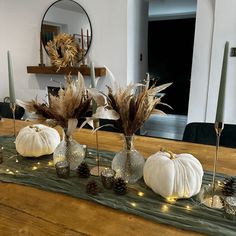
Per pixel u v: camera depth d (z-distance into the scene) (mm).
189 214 768
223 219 744
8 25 3861
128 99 872
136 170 964
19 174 1037
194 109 3041
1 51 4023
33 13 3609
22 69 3928
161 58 4293
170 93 4363
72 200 850
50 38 3506
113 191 895
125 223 730
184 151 1292
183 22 4250
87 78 3246
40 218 754
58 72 3430
